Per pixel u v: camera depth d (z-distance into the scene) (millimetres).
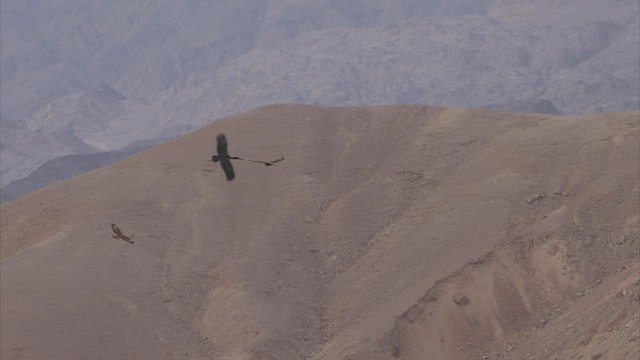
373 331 82062
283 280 90625
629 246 88062
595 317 74188
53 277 88000
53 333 80312
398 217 97125
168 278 90312
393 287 88188
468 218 94000
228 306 86875
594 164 97500
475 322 84000
